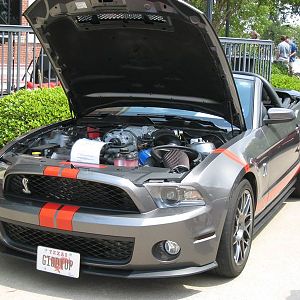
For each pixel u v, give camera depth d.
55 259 4.14
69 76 5.44
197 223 4.01
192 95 5.32
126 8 4.53
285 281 4.58
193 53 4.76
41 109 7.58
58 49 5.15
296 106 6.82
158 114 5.73
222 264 4.38
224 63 4.65
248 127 5.31
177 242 3.96
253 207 4.87
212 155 4.46
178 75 5.12
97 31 4.92
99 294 4.25
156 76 5.25
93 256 4.09
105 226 3.92
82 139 4.67
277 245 5.44
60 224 4.03
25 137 5.17
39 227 4.14
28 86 9.07
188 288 4.38
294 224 6.13
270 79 13.21
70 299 4.16
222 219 4.20
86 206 4.07
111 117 5.73
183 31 4.57
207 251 4.12
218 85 4.95
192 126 5.41
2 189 4.39
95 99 5.74
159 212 3.95
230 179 4.32
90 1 4.53
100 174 4.02
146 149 4.80
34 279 4.49
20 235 4.34
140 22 4.67
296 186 6.99
